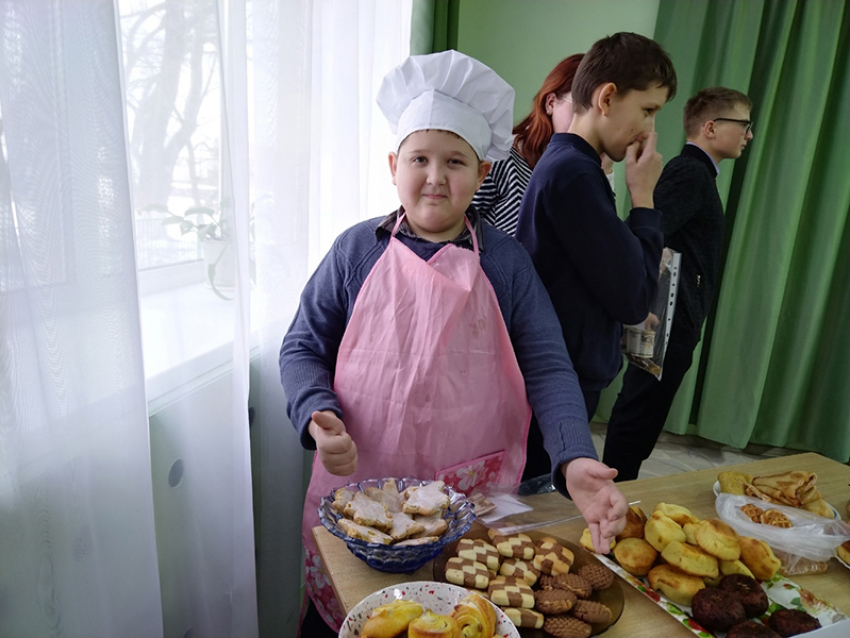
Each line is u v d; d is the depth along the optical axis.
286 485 1.19
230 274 0.83
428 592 0.59
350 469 0.77
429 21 1.90
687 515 0.78
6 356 0.52
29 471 0.56
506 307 0.93
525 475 1.27
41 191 0.54
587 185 1.02
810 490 0.89
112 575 0.66
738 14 2.36
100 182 0.58
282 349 0.97
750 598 0.64
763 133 2.44
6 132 0.51
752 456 2.64
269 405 1.11
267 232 1.04
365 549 0.64
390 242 0.91
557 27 2.68
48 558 0.59
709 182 1.70
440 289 0.85
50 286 0.55
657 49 1.06
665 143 2.61
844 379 2.55
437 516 0.70
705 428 2.70
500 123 0.92
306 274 1.11
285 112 1.00
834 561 0.79
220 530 0.91
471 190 0.88
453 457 0.90
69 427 0.59
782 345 2.66
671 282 1.34
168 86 0.73
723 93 1.77
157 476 0.83
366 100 1.44
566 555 0.70
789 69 2.41
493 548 0.71
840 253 2.54
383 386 0.87
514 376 0.91
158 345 0.80
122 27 0.68
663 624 0.65
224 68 0.84
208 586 0.92
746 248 2.55
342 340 0.90
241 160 0.87
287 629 1.28
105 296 0.60
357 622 0.56
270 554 1.20
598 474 0.69
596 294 1.09
